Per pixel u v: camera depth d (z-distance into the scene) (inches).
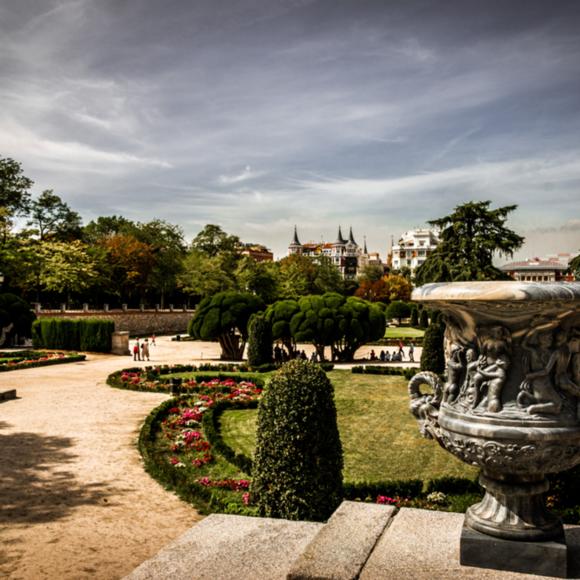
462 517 195.5
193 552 184.2
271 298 2906.0
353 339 1362.0
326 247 7086.6
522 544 155.9
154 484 416.8
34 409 692.7
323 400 294.8
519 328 154.0
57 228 2349.9
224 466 470.3
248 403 745.6
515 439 151.2
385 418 703.1
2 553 292.4
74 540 311.7
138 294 2854.3
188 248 3371.1
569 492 307.0
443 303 161.3
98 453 496.1
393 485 384.2
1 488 396.5
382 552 168.6
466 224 1321.4
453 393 167.9
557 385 153.9
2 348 1545.3
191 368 1120.8
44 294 2342.5
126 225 2822.3
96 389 864.3
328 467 293.0
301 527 204.7
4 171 2142.0
